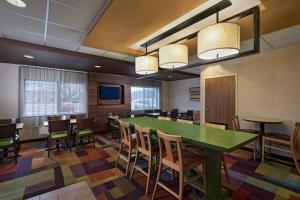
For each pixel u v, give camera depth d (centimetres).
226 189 223
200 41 183
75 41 311
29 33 275
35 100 478
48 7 199
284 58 347
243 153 373
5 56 370
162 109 812
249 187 230
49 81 500
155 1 169
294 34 284
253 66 392
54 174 267
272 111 363
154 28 230
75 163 313
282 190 223
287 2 176
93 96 582
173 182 240
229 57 201
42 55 362
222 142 161
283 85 348
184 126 256
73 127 425
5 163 314
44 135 496
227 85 438
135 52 345
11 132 304
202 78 500
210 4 191
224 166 240
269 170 284
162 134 190
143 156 297
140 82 724
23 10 206
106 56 413
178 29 252
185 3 172
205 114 489
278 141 303
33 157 347
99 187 228
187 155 199
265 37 297
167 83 838
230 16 213
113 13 192
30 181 245
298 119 330
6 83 441
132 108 707
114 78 636
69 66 479
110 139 502
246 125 403
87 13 212
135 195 210
